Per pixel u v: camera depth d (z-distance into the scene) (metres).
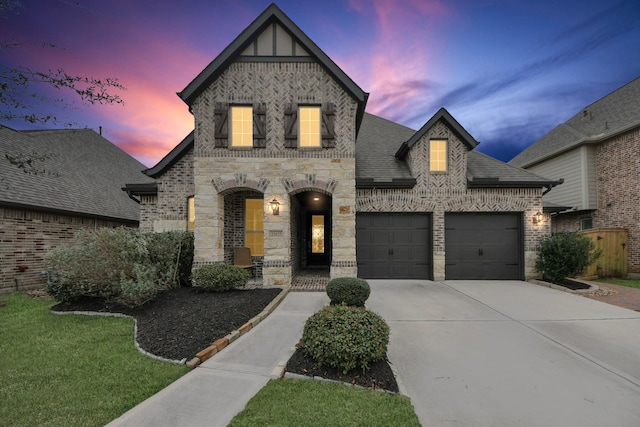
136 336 4.64
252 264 10.04
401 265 10.09
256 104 8.73
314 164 8.70
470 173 10.44
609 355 4.26
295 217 10.88
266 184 8.66
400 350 4.41
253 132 8.69
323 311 4.19
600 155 13.62
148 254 7.27
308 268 12.63
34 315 6.01
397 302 7.12
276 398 2.98
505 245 10.05
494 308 6.62
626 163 12.44
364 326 3.77
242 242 10.17
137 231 7.59
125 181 17.22
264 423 2.58
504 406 3.02
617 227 12.66
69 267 6.38
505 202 9.95
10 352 4.10
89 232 6.96
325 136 8.69
